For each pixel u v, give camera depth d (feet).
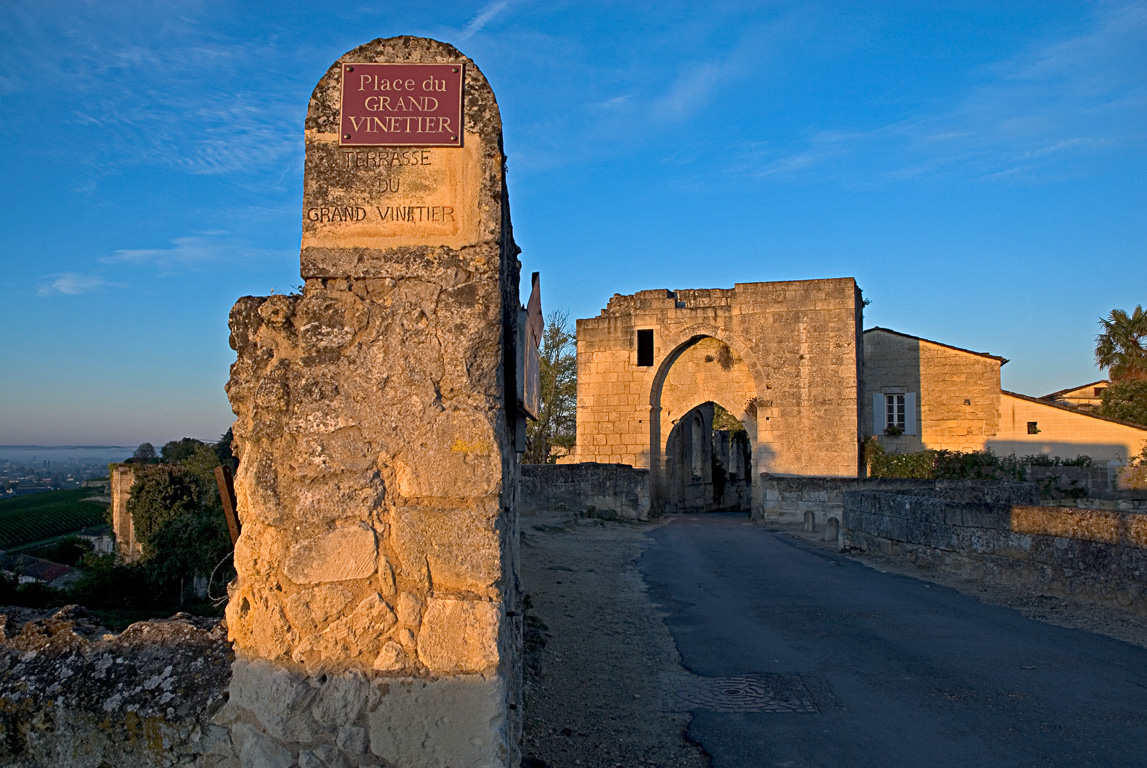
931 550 44.47
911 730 19.69
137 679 13.51
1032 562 36.81
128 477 99.35
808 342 94.84
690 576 45.44
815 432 93.86
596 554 55.47
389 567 12.75
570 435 138.82
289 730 12.52
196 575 69.62
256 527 13.02
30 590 64.39
